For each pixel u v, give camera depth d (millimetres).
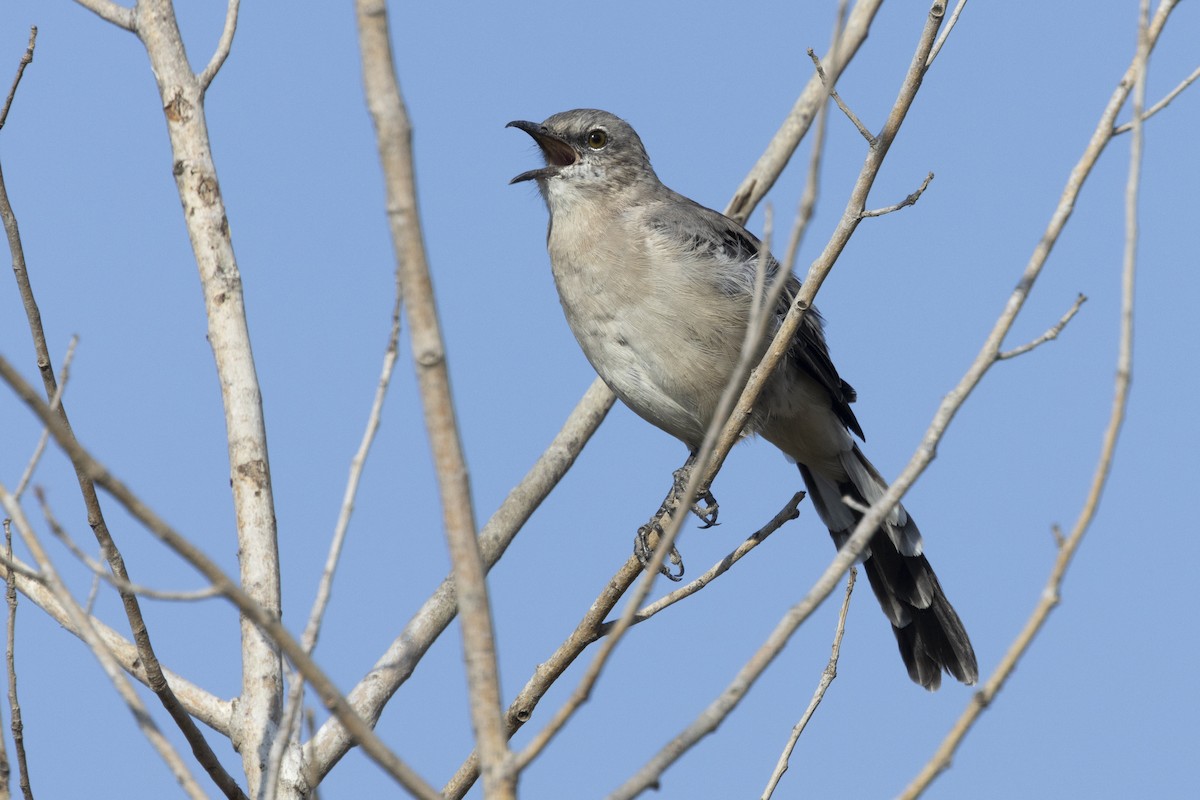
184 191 8469
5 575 6828
